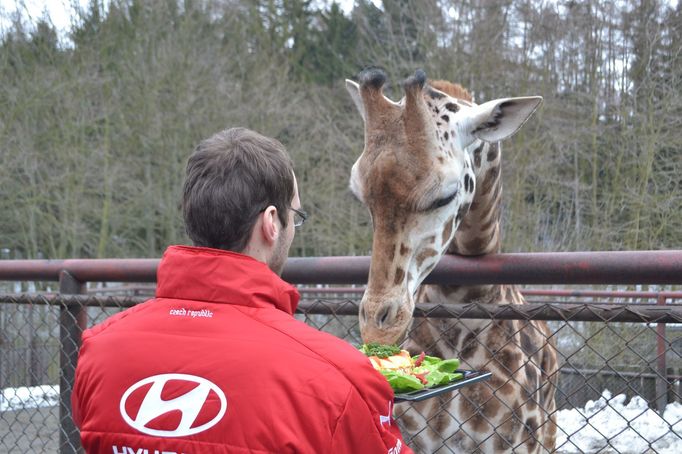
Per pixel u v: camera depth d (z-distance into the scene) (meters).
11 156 17.45
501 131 3.16
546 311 2.42
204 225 1.54
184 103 18.47
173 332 1.47
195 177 1.56
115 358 1.48
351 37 23.31
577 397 7.27
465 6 16.45
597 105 15.96
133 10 18.92
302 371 1.38
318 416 1.35
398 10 18.75
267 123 18.81
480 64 16.19
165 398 1.40
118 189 19.08
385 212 2.91
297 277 2.99
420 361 2.08
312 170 18.50
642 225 14.72
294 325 1.47
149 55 18.84
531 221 15.56
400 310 2.80
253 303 1.49
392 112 2.97
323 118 19.59
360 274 2.91
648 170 14.45
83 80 17.83
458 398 3.39
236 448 1.33
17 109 17.36
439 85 3.64
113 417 1.42
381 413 1.40
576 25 16.31
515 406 3.42
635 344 6.29
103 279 3.31
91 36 18.78
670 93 14.80
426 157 2.91
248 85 19.88
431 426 3.41
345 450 1.36
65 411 3.37
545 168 15.42
